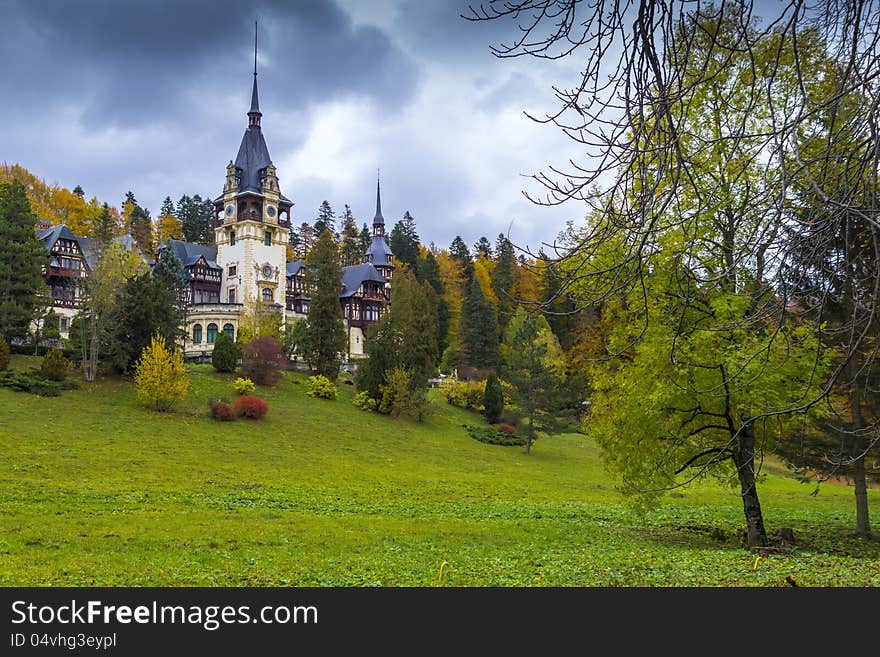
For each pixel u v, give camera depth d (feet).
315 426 142.31
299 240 440.45
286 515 69.87
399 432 151.74
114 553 46.98
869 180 12.88
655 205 13.58
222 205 280.72
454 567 43.21
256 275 268.62
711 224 30.30
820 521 76.54
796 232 13.10
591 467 147.43
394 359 175.22
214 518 65.46
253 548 50.83
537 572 41.11
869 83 12.01
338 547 52.49
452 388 199.00
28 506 65.21
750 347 44.96
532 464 141.49
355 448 129.90
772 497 104.94
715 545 58.49
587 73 12.87
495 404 186.09
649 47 12.09
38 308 162.71
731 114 31.86
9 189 159.84
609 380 61.16
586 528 69.36
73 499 70.85
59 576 38.83
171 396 130.41
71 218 330.75
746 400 47.34
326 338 190.08
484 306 245.24
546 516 78.69
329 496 86.33
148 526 58.80
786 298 13.51
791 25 12.42
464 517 75.66
